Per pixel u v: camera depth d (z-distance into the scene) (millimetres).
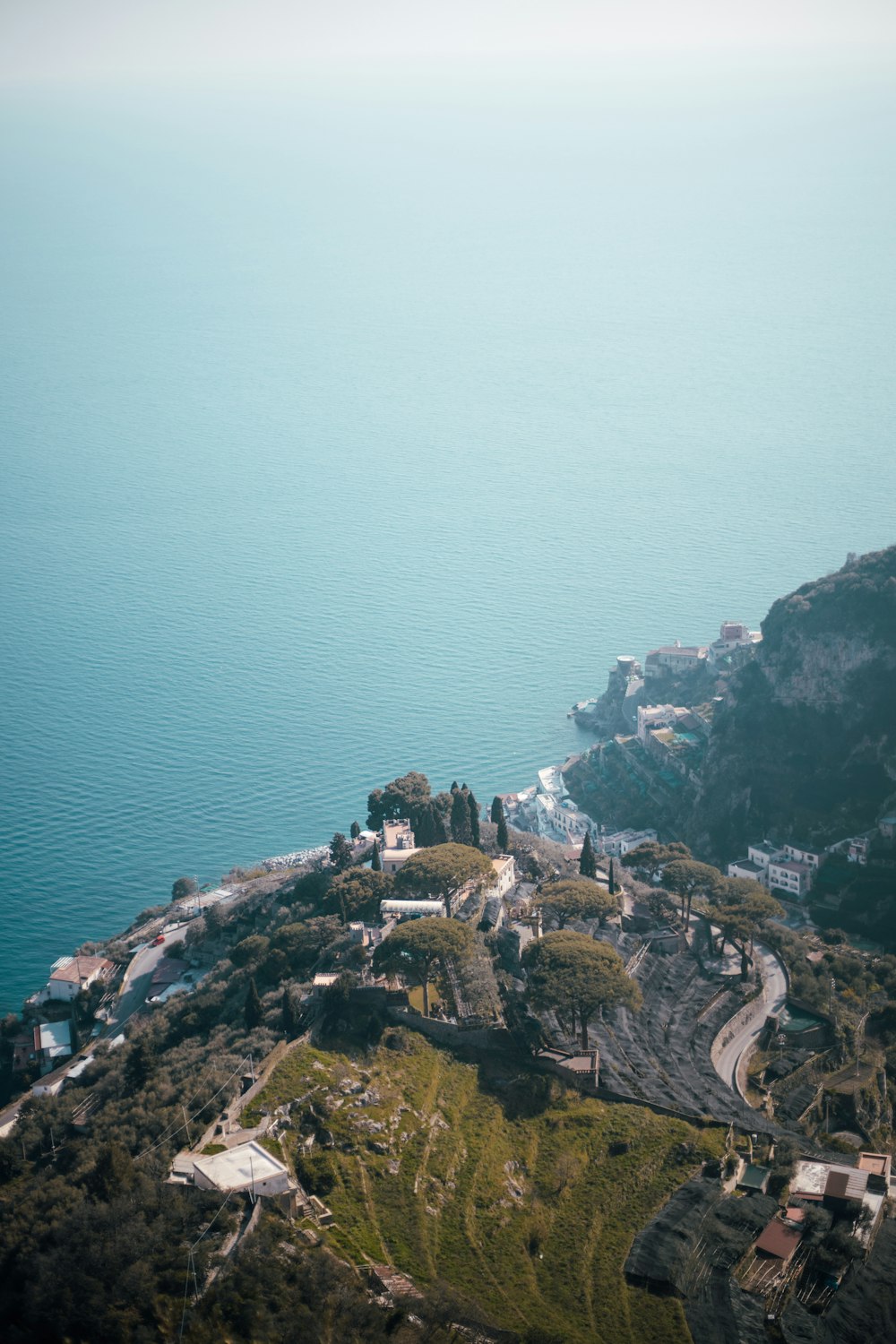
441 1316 163125
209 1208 176250
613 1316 170500
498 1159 198750
